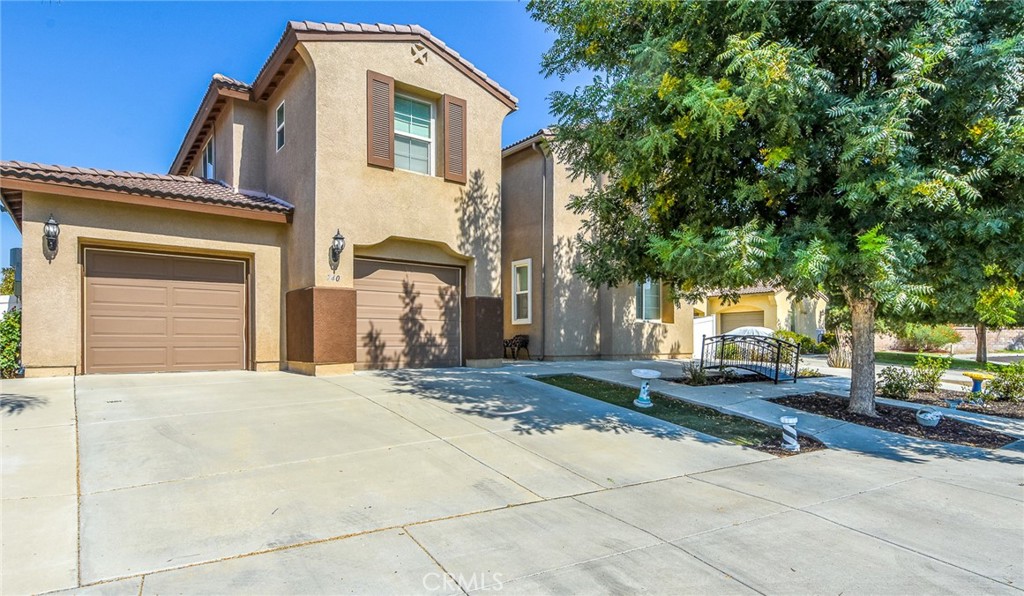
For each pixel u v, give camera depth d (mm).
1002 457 6918
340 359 10789
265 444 6141
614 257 9492
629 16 7605
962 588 3508
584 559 3830
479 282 12992
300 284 11148
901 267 6078
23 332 9172
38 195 9367
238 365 11633
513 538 4160
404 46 11953
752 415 8766
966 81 5984
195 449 5844
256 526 4184
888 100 5992
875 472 6160
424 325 12609
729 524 4531
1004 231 6199
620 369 13328
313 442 6309
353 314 11008
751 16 6453
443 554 3854
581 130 8430
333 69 10938
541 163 16188
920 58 5836
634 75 7070
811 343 25141
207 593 3254
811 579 3596
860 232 6539
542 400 9133
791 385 11945
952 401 10586
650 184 8367
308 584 3387
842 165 6195
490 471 5723
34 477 4891
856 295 7520
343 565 3645
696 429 7934
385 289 12070
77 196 9484
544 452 6438
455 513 4621
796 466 6375
